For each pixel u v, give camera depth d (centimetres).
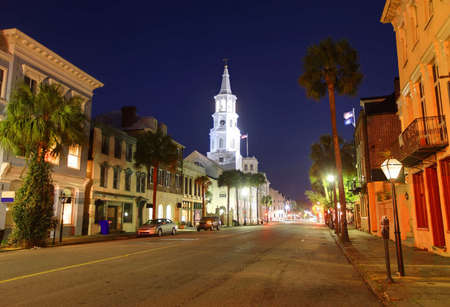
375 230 2914
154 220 3091
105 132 3269
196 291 750
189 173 5353
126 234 3067
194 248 1703
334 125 2294
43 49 2488
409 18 1558
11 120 1836
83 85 2930
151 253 1470
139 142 3653
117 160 3462
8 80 2252
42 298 676
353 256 1328
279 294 734
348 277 949
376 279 840
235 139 9419
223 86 9700
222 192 7325
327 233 3372
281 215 15412
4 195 2003
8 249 1738
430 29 1296
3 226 2136
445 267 1020
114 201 3378
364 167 3077
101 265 1109
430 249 1422
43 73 2527
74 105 2008
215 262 1202
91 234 2981
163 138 3616
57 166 2600
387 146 2739
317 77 2353
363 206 3553
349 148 4238
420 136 1259
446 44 1188
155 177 3603
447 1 1145
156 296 700
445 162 1260
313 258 1371
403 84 1698
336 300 689
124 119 4316
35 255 1426
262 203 10606
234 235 2986
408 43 1581
